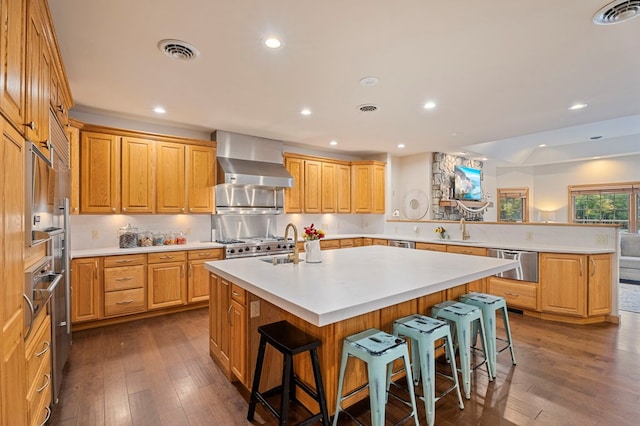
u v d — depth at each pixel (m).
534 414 2.01
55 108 2.16
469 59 2.43
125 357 2.79
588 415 2.00
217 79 2.78
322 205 5.85
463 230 5.06
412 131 4.64
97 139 3.65
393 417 2.00
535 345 3.07
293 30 2.04
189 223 4.60
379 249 3.72
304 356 2.10
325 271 2.37
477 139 5.18
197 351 2.92
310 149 6.03
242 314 2.22
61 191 2.30
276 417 1.83
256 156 4.97
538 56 2.38
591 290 3.66
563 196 8.41
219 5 1.79
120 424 1.92
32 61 1.49
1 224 1.11
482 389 2.29
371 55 2.36
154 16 1.89
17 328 1.28
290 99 3.29
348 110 3.65
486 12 1.86
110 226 4.01
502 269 2.63
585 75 2.71
